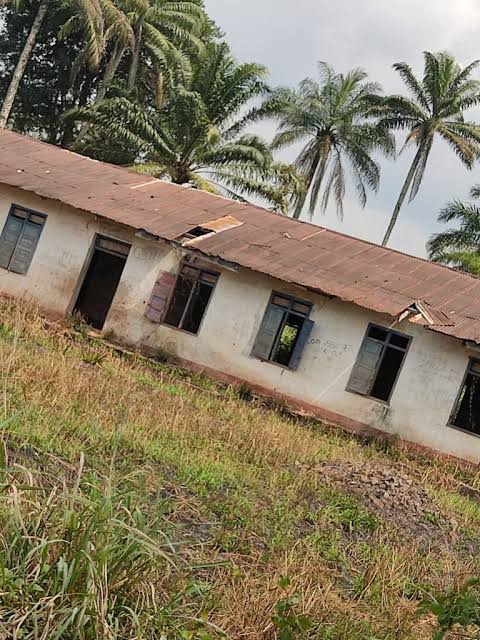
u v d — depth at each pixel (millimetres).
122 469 8891
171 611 5590
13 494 5488
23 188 22734
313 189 44156
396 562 9219
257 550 8211
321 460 13891
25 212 23297
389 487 12336
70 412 10695
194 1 46000
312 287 20312
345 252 22766
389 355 21516
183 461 10594
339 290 20375
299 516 10055
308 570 7766
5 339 15391
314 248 22625
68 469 8297
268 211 24812
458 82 43125
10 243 23250
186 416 13883
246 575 6906
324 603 7129
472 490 17219
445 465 19156
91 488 6262
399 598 8258
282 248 22281
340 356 20594
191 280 21922
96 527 5414
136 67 40125
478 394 22641
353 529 10547
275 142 44031
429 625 7633
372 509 11625
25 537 5328
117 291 22156
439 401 19859
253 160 36719
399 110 43125
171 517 8266
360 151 43594
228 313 21422
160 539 6469
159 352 21625
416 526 11562
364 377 20406
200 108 36250
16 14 42688
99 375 15000
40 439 8867
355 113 43281
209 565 6434
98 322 26734
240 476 11086
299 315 21016
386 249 23484
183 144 37062
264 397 20859
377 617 7508
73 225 22906
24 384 11188
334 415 20438
